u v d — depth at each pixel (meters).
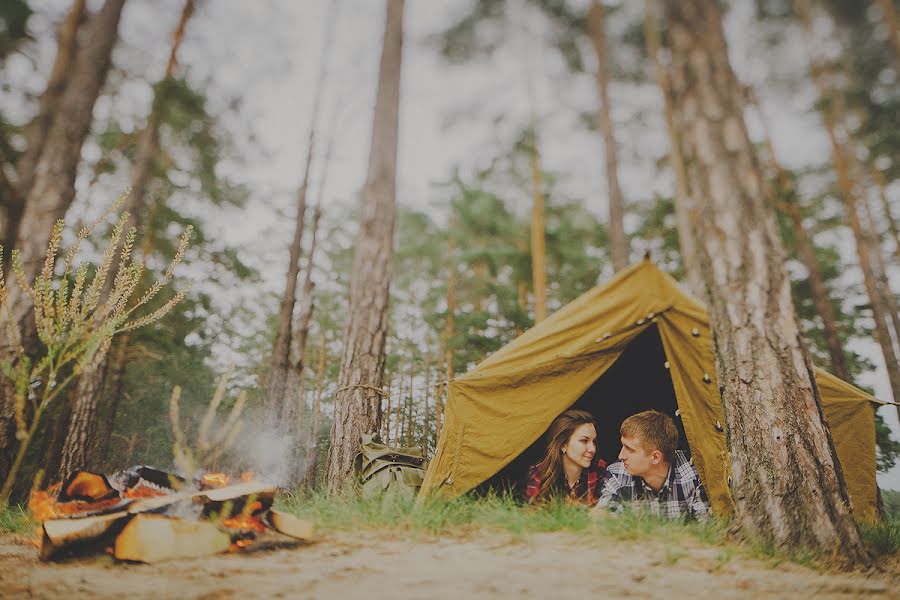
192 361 18.16
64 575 1.75
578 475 3.66
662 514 3.08
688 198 3.54
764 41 14.10
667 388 5.25
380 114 6.63
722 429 3.30
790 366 2.83
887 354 12.96
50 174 5.41
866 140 15.00
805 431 2.67
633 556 2.17
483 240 18.23
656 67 13.40
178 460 1.89
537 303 13.67
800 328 2.96
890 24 13.22
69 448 7.93
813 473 2.57
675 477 3.32
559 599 1.54
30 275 4.86
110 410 12.18
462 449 3.70
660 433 3.28
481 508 3.22
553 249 17.19
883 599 1.78
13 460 4.35
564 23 14.24
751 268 3.08
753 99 13.48
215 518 2.23
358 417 4.92
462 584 1.68
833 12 14.11
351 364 5.18
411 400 17.44
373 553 2.19
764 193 3.30
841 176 14.44
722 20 3.84
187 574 1.77
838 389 4.33
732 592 1.72
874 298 13.48
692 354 3.61
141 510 2.10
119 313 2.06
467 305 19.48
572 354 3.78
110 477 2.57
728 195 3.29
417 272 21.42
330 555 2.13
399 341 20.75
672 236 15.64
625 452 3.31
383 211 6.07
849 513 2.50
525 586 1.67
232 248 14.76
